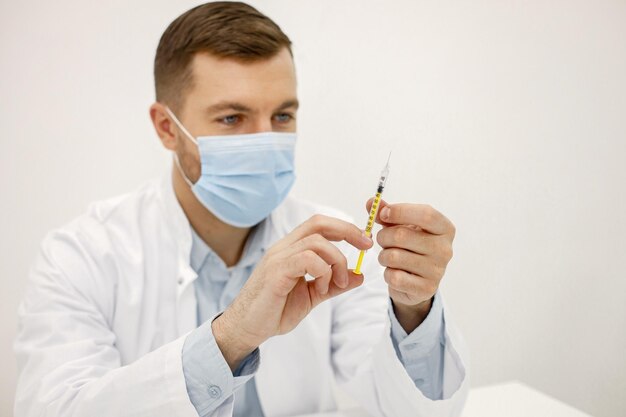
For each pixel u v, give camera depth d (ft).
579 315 6.08
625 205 6.04
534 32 5.90
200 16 3.74
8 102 5.18
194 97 3.78
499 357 6.11
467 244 5.96
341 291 2.81
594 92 6.04
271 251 2.70
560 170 6.09
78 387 3.11
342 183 5.91
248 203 3.94
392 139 5.90
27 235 5.36
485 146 5.98
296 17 5.68
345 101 5.85
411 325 3.23
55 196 5.41
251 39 3.57
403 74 5.87
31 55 5.21
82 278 3.91
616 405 6.09
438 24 5.84
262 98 3.68
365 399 3.98
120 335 3.95
